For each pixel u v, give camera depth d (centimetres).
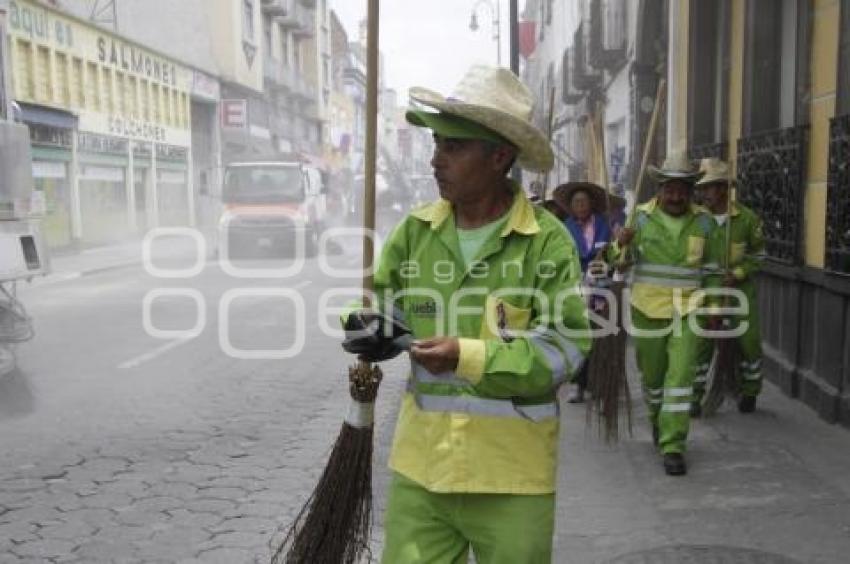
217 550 409
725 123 994
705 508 450
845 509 445
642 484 488
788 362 698
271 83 4541
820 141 647
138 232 2839
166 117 3089
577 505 457
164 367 821
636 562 385
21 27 2098
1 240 719
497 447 238
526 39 3803
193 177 3394
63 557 403
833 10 632
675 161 530
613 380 544
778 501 457
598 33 1736
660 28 1410
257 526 437
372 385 255
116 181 2677
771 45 851
